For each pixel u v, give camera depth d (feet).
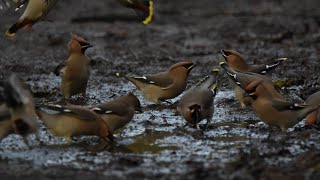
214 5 128.57
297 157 40.93
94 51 87.04
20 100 41.22
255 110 47.29
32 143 44.75
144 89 57.26
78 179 37.37
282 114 46.47
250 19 111.34
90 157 41.65
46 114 43.98
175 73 56.65
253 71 59.36
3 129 42.50
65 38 92.07
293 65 73.82
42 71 72.64
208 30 103.55
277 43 90.43
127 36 98.78
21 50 85.51
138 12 47.16
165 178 37.19
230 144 44.24
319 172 38.22
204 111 49.32
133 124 50.24
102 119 44.34
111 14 112.47
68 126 43.88
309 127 48.03
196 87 50.93
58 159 41.22
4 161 40.88
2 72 72.33
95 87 64.08
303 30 98.48
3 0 51.52
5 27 87.04
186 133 47.29
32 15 47.55
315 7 117.80
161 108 56.08
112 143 44.55
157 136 46.65
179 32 102.53
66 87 57.31
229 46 89.66
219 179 36.94
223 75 69.77
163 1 134.21
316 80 65.00
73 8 114.01
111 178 37.42
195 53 85.05
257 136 46.16
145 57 82.79
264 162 40.01
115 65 76.84
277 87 59.31
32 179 37.55
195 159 40.88
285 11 115.96
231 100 57.82
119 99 47.24
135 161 40.06
